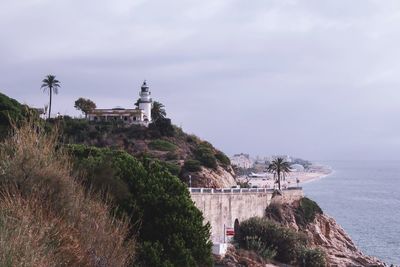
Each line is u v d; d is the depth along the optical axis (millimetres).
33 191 22844
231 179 115688
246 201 95688
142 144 122125
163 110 162875
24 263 17016
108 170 36875
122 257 22359
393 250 122688
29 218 19828
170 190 42312
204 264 40531
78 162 35688
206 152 120750
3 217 18469
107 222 23688
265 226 79562
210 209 82188
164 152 118438
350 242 112750
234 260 66188
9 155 24703
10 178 23062
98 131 125562
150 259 35156
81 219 22062
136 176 41219
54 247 19750
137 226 37094
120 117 146250
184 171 105312
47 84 145750
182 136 133875
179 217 39750
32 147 24703
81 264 20156
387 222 180875
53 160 25297
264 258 73188
